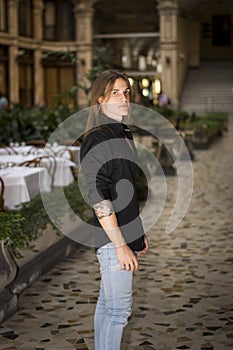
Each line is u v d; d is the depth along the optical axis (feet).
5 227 15.37
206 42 120.47
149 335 13.41
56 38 95.66
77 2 94.32
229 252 20.34
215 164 45.37
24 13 88.58
